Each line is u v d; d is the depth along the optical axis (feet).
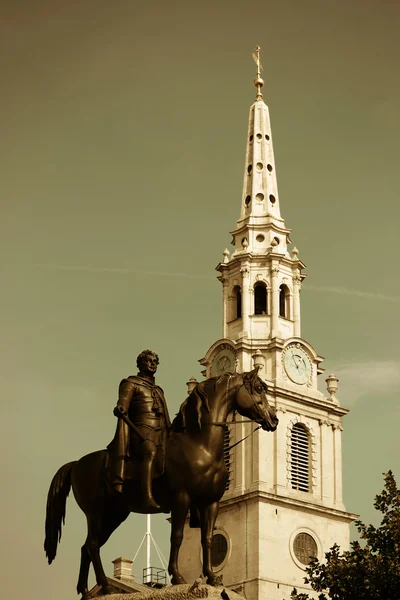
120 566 391.65
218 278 488.44
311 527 440.86
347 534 449.48
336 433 463.01
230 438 449.48
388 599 219.00
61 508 106.93
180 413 102.94
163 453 101.09
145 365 105.19
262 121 510.58
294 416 456.04
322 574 234.38
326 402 462.60
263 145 505.66
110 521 104.78
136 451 101.65
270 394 452.76
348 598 226.58
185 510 99.50
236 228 493.36
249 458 443.32
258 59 516.32
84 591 104.17
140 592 97.60
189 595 94.53
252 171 501.15
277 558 427.74
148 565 410.31
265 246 485.97
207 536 100.17
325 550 440.45
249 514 433.07
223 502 439.22
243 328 469.98
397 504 230.68
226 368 465.88
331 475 455.22
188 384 473.67
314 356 470.80
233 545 433.07
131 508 102.47
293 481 445.78
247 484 439.22
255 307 480.64
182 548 436.76
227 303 480.64
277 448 445.37
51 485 107.34
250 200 496.64
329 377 473.26
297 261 483.92
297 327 475.72
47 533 106.73
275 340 462.19
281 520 434.71
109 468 102.22
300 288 483.51
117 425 102.78
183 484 99.76
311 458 454.40
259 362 460.96
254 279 478.59
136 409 102.89
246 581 422.41
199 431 101.71
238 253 482.28
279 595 420.77
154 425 102.22
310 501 443.32
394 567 217.15
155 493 101.50
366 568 225.56
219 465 101.19
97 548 103.81
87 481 104.27
